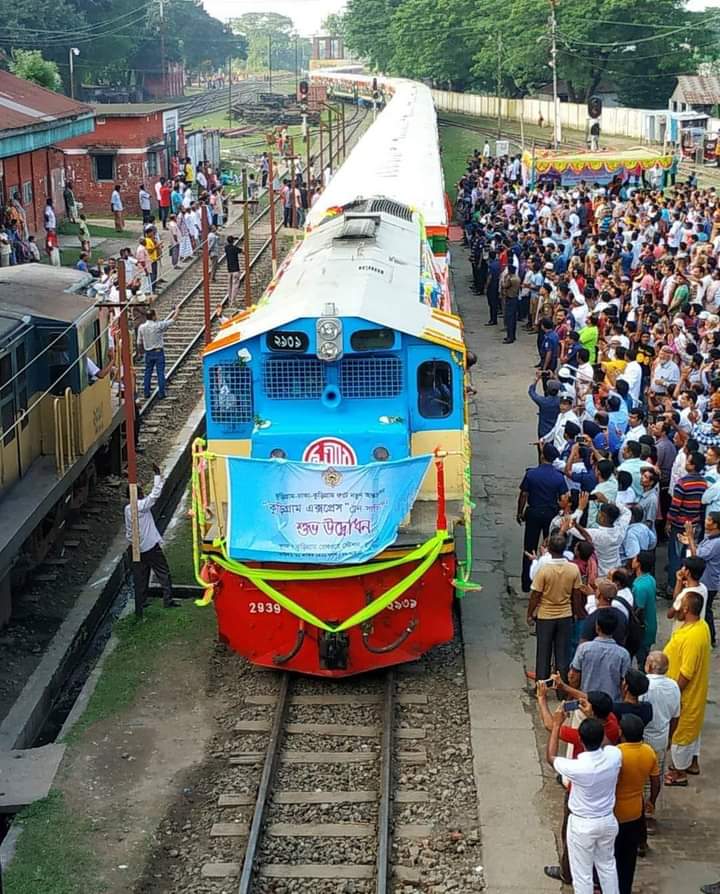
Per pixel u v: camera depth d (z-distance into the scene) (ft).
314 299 41.73
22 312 52.75
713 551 42.14
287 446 41.09
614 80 261.44
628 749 28.53
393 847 32.78
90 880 31.58
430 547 40.11
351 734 38.86
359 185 77.05
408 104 166.09
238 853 32.65
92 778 36.42
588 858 28.19
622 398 54.95
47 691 42.50
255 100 368.89
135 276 89.10
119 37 292.61
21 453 50.78
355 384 41.42
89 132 129.49
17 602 49.49
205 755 37.76
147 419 74.23
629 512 42.22
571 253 97.66
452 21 301.43
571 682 34.14
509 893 30.55
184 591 49.98
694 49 254.68
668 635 44.88
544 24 251.19
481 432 70.64
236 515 40.50
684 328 65.21
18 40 244.01
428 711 40.34
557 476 46.73
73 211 138.21
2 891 30.73
